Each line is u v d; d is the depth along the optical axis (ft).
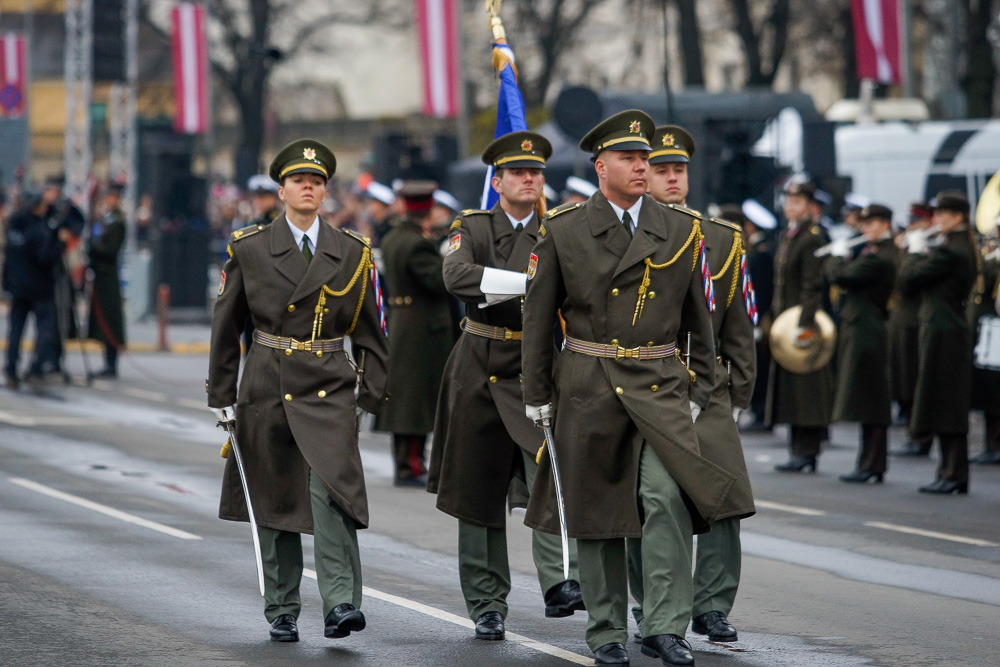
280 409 65.82
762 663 62.34
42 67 572.10
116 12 330.13
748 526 97.09
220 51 510.58
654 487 60.34
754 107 271.28
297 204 66.33
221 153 640.58
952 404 111.75
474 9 458.09
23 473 109.60
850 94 387.34
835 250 131.85
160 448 124.77
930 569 83.56
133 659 60.85
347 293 66.95
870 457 117.08
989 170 245.04
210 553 82.84
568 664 61.46
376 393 67.62
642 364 61.16
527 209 71.00
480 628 66.28
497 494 68.23
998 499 109.29
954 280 112.68
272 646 63.77
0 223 257.96
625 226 61.77
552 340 62.59
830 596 76.18
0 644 62.59
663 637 59.21
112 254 176.24
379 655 62.64
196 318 262.06
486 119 417.28
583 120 201.26
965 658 63.41
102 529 88.69
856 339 116.78
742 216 146.92
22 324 165.99
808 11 394.52
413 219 111.34
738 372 70.13
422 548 87.40
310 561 82.99
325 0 530.27
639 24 410.52
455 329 116.67
